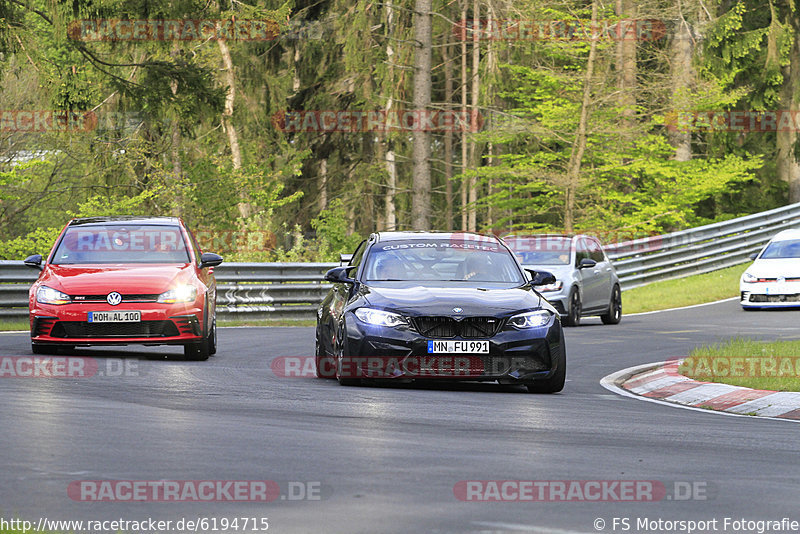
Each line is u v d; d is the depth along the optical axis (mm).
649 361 53875
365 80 159625
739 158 143500
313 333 68125
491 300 40312
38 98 108688
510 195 147875
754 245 124812
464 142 158750
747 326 76250
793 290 89125
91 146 136750
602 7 131625
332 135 167125
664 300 101062
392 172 169375
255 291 83125
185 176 144875
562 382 40688
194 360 49906
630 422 33250
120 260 51625
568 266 79250
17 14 105312
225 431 28922
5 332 65000
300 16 157000
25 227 150500
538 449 27391
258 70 157125
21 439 27078
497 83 144500
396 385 41625
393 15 151125
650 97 138250
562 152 139500
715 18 159875
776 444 29594
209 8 110250
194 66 109438
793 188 181625
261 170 153750
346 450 26422
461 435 29344
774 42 163875
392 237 45406
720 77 160625
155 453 25469
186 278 49500
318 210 170750
